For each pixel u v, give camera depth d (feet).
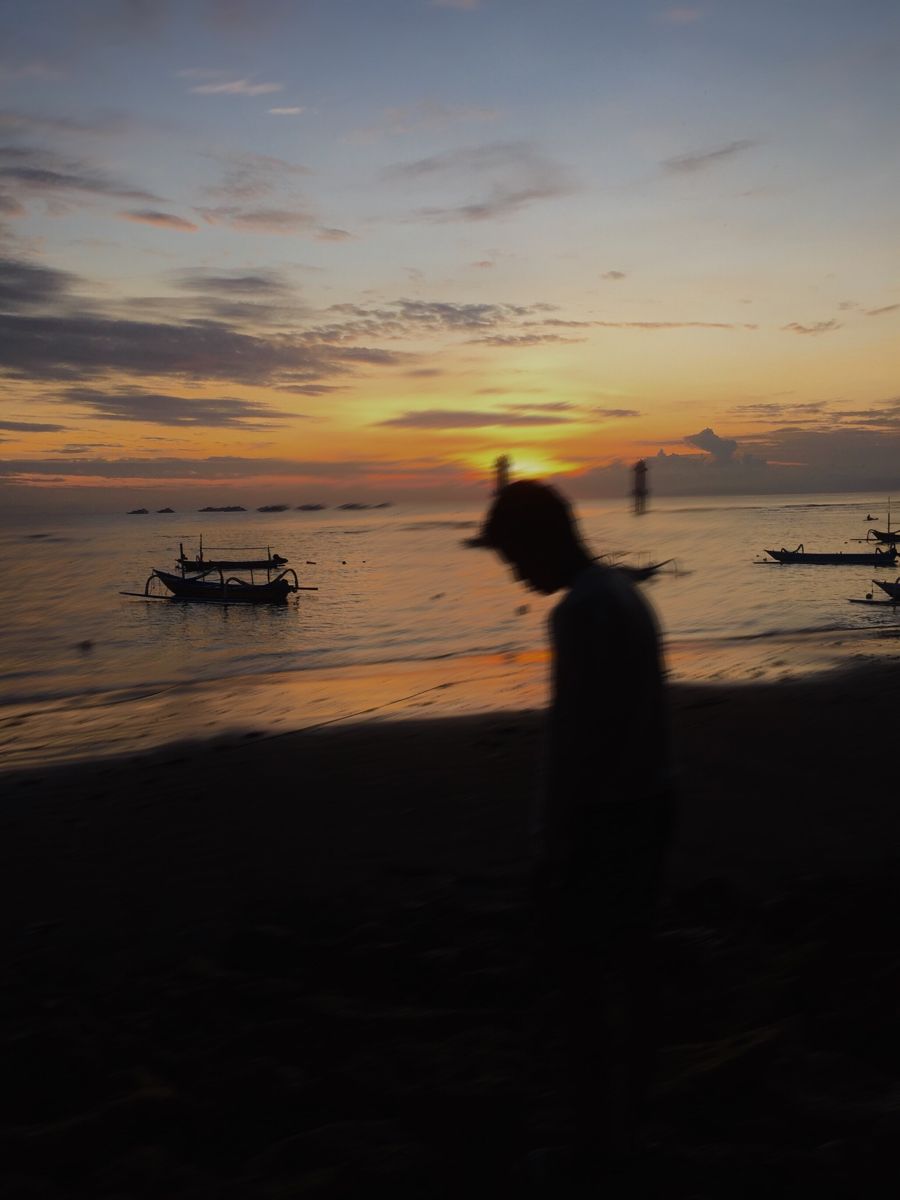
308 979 11.69
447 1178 7.39
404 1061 9.32
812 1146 7.63
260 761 26.22
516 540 7.38
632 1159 7.40
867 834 16.94
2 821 20.92
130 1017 10.90
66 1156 8.05
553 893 7.29
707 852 16.46
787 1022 9.51
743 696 33.86
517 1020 10.14
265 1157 7.82
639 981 7.46
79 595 192.03
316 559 324.19
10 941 13.82
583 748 6.91
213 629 126.21
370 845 17.90
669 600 130.93
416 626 115.03
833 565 219.82
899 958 11.04
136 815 20.90
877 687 34.50
